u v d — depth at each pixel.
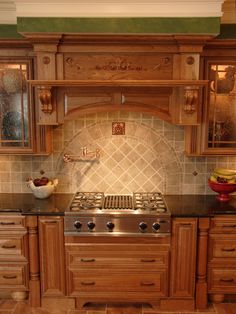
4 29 2.80
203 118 2.84
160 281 2.78
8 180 3.23
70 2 2.53
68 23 2.56
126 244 2.72
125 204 2.88
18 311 2.80
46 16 2.55
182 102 2.73
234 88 2.84
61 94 2.76
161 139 3.17
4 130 2.90
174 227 2.69
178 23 2.55
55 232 2.73
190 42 2.60
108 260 2.75
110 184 3.23
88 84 2.61
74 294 2.81
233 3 2.70
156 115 2.78
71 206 2.80
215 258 2.79
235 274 2.81
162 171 3.22
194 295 2.81
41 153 2.93
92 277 2.78
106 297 2.81
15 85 2.84
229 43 2.68
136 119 3.14
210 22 2.54
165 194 3.23
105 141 3.18
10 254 2.79
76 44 2.65
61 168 3.22
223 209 2.77
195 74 2.67
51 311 2.81
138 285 2.79
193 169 3.21
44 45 2.63
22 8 2.54
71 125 3.15
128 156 3.20
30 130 2.87
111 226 2.66
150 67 2.70
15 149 2.90
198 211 2.72
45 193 3.01
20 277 2.83
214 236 2.75
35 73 2.79
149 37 2.59
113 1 2.53
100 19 2.56
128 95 2.75
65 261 2.77
